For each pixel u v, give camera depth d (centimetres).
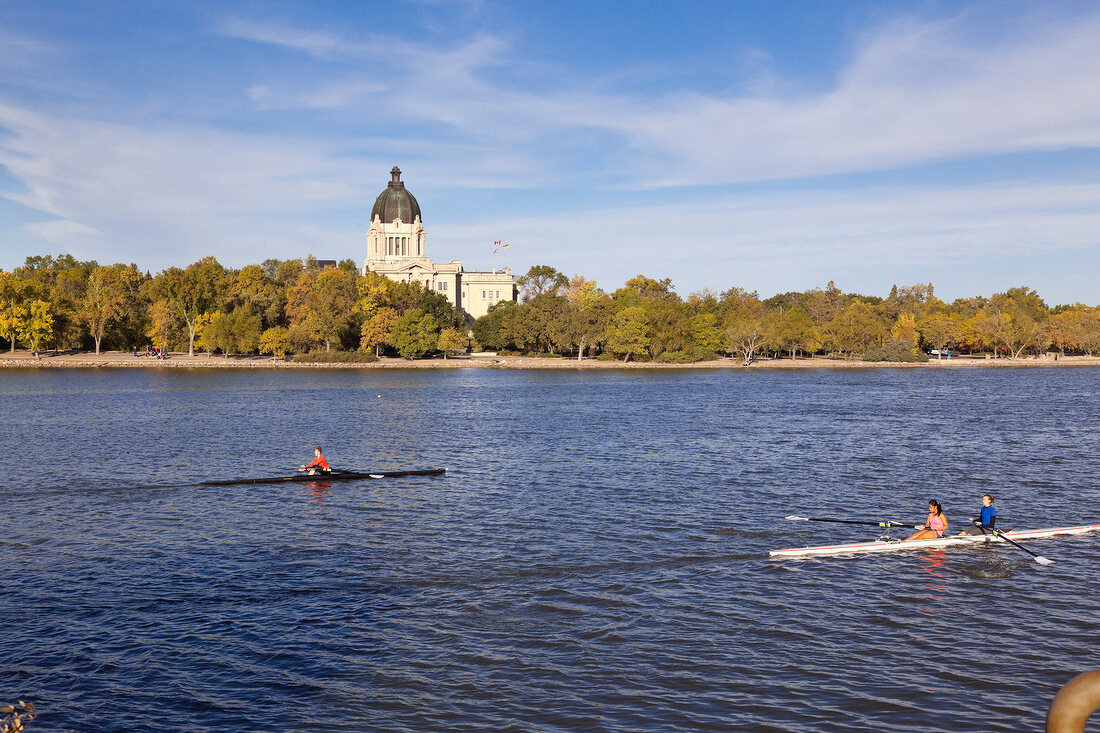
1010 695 1853
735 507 3675
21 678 1931
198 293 17200
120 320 17675
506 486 4156
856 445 5591
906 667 1995
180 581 2620
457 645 2130
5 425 6700
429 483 4241
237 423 6988
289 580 2636
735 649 2102
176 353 18475
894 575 2673
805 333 19450
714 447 5500
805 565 2786
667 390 11062
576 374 15288
